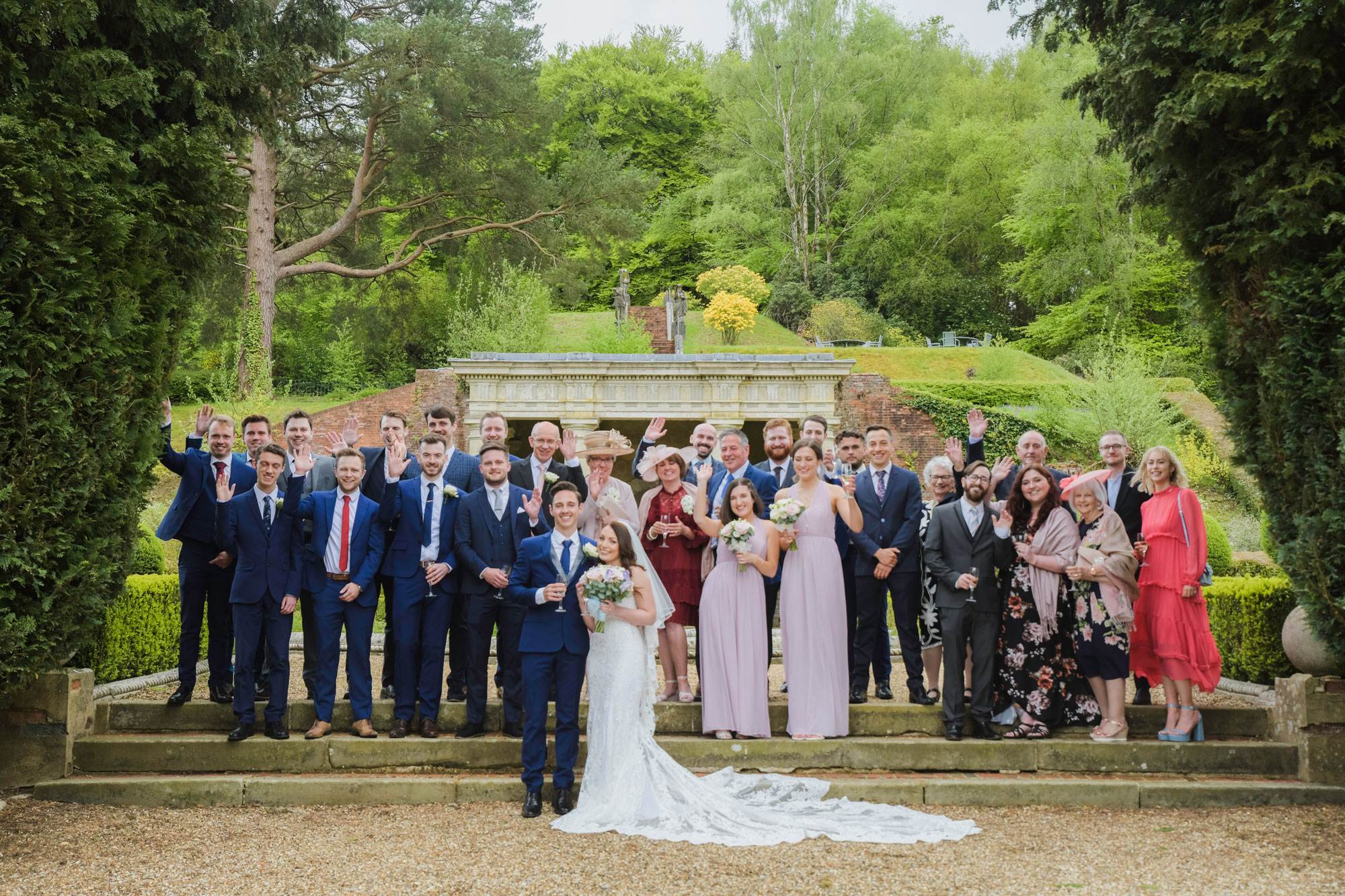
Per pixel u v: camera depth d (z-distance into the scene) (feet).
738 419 70.08
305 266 102.22
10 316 19.11
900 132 152.05
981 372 101.35
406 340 130.00
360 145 102.63
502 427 25.21
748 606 22.49
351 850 17.57
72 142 20.62
